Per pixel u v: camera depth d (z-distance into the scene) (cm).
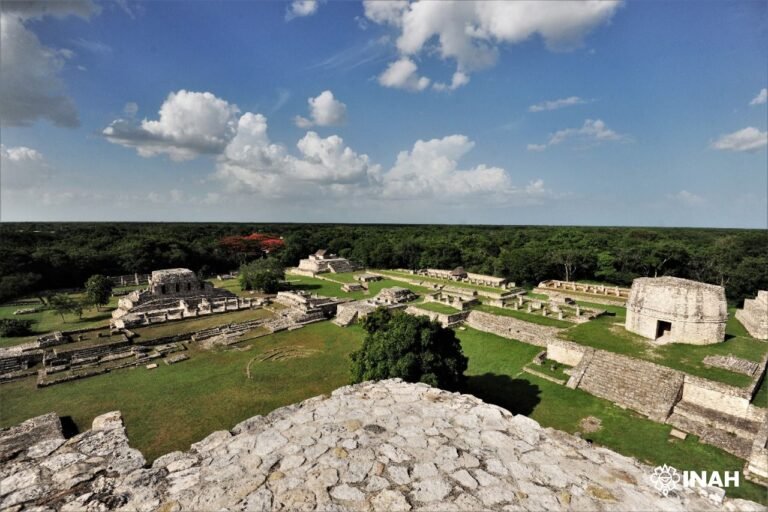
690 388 2044
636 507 479
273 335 3662
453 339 2264
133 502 473
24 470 538
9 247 5775
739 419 1855
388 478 527
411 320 2194
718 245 5747
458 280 5891
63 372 2789
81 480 516
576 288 4988
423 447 604
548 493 502
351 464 556
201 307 4247
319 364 2966
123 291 5509
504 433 652
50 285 5825
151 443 1923
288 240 8938
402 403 773
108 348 3156
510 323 3450
